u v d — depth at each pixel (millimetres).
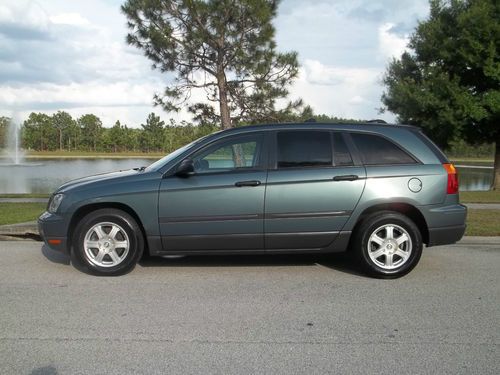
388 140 6305
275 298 5375
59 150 92938
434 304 5180
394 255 6141
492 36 18250
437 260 7137
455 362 3816
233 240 6129
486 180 31016
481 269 6629
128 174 6383
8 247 8031
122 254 6219
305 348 4078
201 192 6070
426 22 20469
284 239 6137
